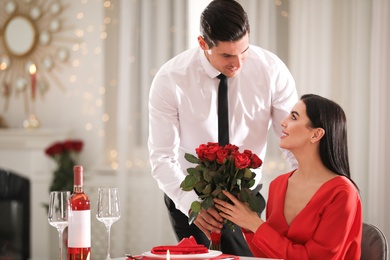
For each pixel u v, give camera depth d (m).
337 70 6.24
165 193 3.57
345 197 2.69
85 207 2.52
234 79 3.44
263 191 6.36
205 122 3.47
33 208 6.84
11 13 7.19
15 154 6.90
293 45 6.30
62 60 7.10
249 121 3.50
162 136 3.48
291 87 3.54
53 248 6.83
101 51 7.00
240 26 3.04
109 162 6.91
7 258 6.92
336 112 2.83
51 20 7.12
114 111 6.97
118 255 6.68
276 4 6.34
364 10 6.14
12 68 7.22
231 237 3.38
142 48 6.72
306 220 2.72
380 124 6.00
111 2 6.96
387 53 6.01
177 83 3.44
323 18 6.25
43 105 7.17
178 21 6.63
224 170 2.75
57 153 6.62
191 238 2.61
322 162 2.83
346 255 2.75
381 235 2.83
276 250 2.67
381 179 5.99
